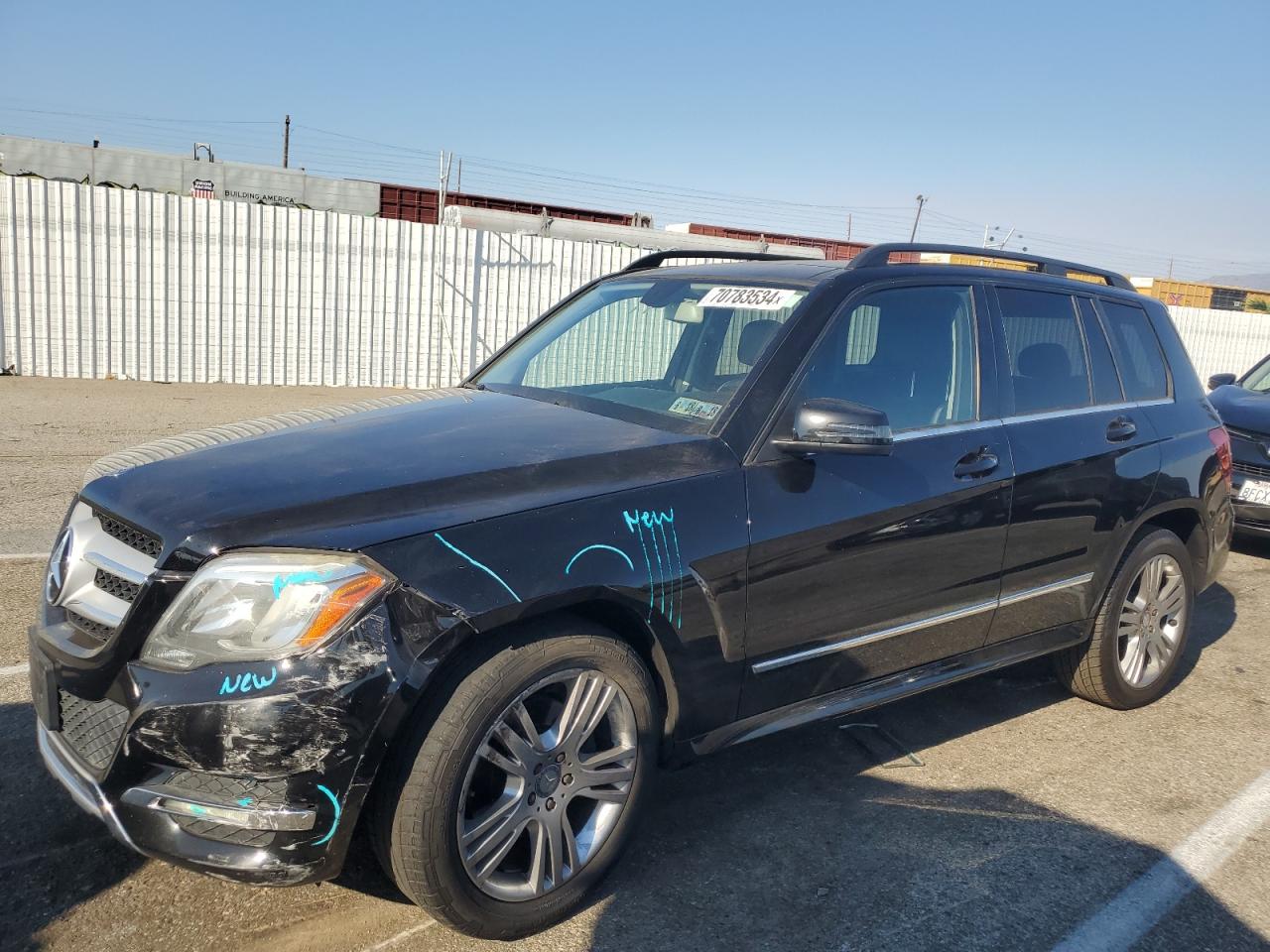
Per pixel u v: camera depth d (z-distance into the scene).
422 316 15.30
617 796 2.77
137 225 13.59
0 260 13.10
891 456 3.34
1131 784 3.75
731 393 3.17
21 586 5.02
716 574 2.84
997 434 3.70
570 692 2.63
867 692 3.38
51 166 19.31
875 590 3.27
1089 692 4.43
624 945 2.64
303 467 2.69
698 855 3.10
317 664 2.24
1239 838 3.38
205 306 14.12
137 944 2.53
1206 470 4.65
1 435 9.18
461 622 2.37
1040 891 3.01
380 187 21.34
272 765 2.22
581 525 2.63
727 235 23.86
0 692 3.81
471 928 2.53
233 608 2.28
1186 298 31.11
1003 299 3.97
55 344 13.52
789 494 3.03
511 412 3.36
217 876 2.29
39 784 3.21
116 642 2.34
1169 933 2.83
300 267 14.49
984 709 4.42
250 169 20.34
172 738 2.22
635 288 4.13
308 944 2.56
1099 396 4.29
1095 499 4.02
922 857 3.16
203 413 11.34
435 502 2.54
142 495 2.57
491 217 18.31
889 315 3.54
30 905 2.64
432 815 2.36
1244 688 4.85
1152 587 4.46
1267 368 8.41
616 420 3.23
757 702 3.07
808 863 3.09
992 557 3.64
